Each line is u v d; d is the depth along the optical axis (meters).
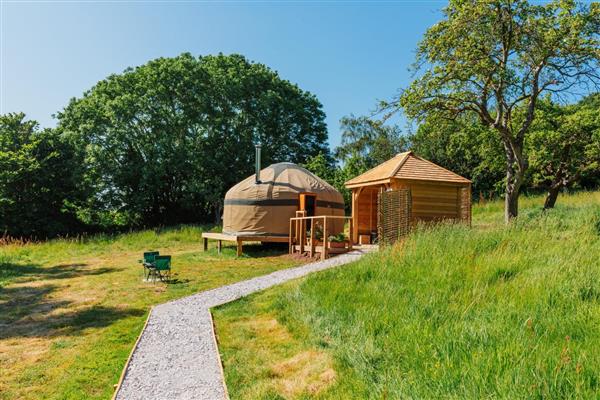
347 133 34.81
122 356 5.34
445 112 12.79
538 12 11.31
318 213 15.95
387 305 5.57
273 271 11.00
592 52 11.02
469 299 5.21
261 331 5.91
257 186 15.70
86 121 27.86
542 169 15.80
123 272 12.01
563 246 7.10
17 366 5.18
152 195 29.80
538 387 2.91
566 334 3.87
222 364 4.79
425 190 12.66
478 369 3.32
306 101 34.41
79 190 27.88
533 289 5.09
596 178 23.28
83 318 7.25
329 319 5.62
